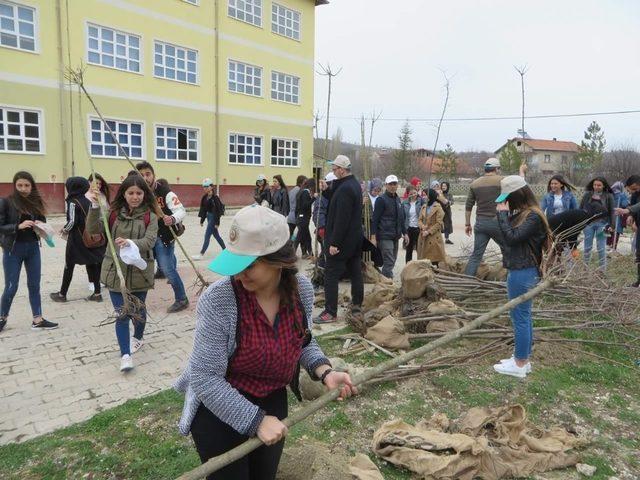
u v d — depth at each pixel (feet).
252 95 79.25
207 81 72.23
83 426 11.10
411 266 18.72
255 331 6.01
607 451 10.85
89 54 58.34
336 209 17.92
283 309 6.33
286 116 85.81
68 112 56.39
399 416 11.94
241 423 5.80
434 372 14.24
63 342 16.48
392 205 25.17
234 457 5.70
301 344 6.61
